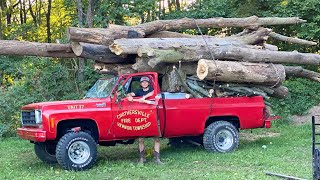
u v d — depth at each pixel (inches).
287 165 348.5
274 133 564.1
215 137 415.5
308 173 317.7
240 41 455.2
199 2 810.2
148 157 407.5
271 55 444.5
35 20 1130.0
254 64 431.2
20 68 644.1
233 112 426.0
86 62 653.9
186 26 454.6
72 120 361.4
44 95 603.8
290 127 607.5
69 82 627.2
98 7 727.1
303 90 693.9
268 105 465.7
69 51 431.2
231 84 430.3
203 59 402.3
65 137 352.2
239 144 469.4
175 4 952.3
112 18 698.2
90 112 360.8
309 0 699.4
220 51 415.2
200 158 389.4
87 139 358.0
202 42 416.2
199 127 410.0
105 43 394.0
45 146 392.2
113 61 426.9
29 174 343.6
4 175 341.1
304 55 471.5
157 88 381.7
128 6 722.2
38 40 982.4
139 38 406.6
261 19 482.0
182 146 462.9
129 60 429.4
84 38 390.6
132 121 371.9
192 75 417.1
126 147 470.9
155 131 376.8
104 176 327.6
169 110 393.4
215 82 421.7
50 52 426.0
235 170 337.7
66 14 958.4
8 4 1055.6
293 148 433.7
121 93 372.5
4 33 954.7
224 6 770.8
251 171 331.9
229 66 408.5
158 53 385.7
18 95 584.7
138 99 373.4
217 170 340.5
